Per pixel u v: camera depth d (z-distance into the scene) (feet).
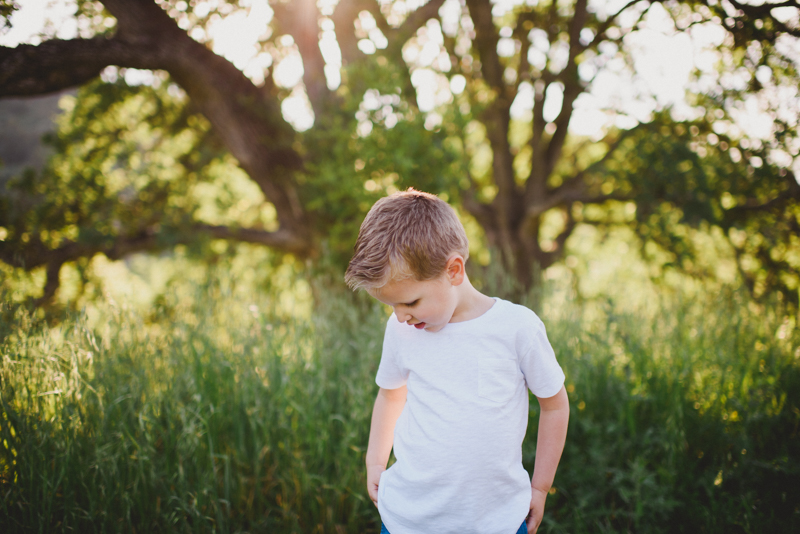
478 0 21.42
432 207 3.70
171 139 24.53
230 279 8.50
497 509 3.78
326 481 6.70
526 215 25.43
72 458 5.79
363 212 15.92
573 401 7.50
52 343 6.13
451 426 3.81
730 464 6.63
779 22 13.48
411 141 15.25
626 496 6.00
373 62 16.42
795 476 6.16
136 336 6.74
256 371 7.02
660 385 7.32
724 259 18.92
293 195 19.84
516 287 10.53
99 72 14.42
